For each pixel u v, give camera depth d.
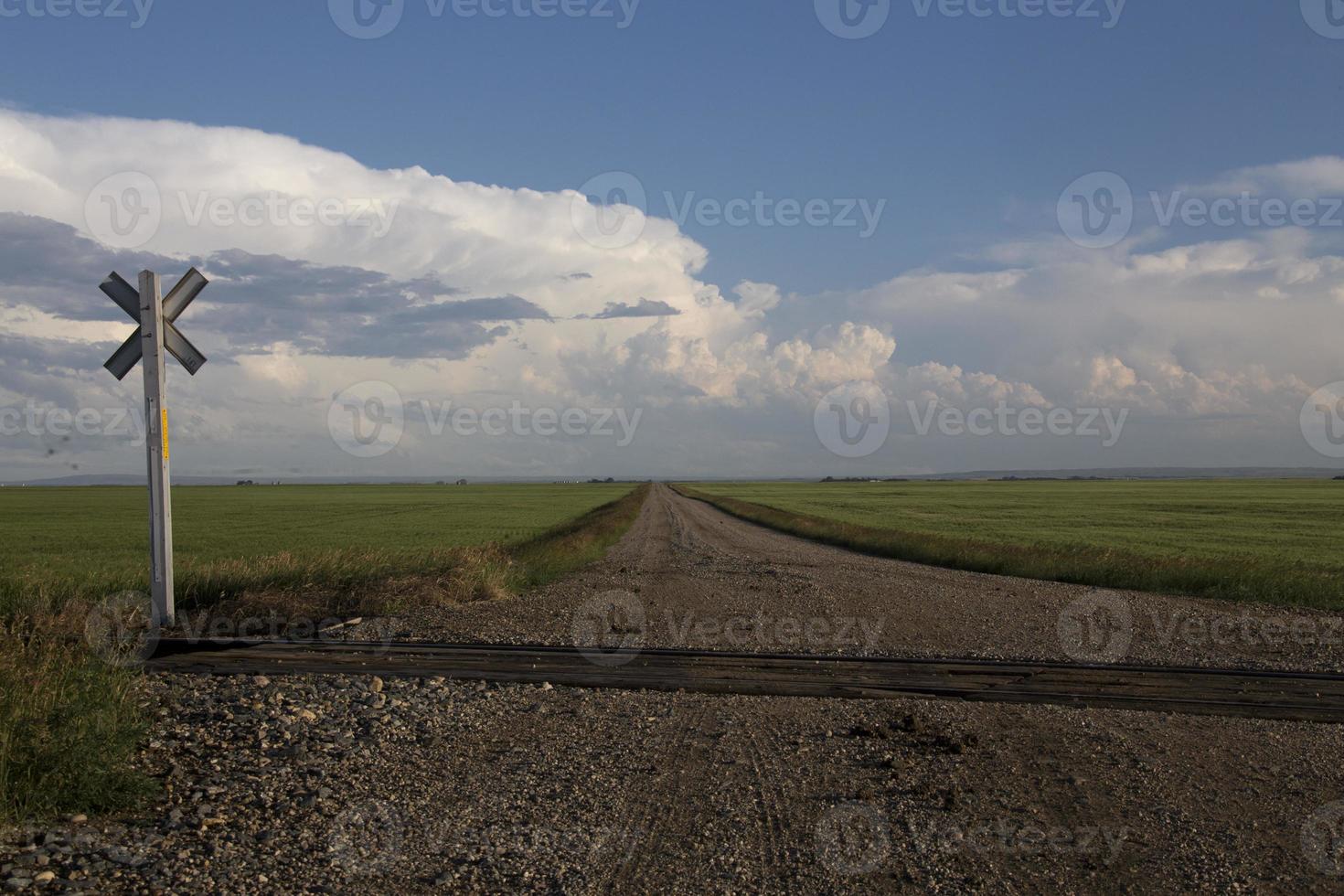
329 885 4.54
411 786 6.07
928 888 4.51
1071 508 69.94
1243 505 74.75
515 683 9.36
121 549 33.28
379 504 86.31
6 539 38.94
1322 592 16.12
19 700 6.32
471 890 4.50
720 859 4.87
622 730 7.55
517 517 60.88
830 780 6.20
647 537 37.56
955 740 7.15
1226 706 8.49
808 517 49.19
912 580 19.67
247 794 5.88
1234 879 4.62
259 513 66.06
